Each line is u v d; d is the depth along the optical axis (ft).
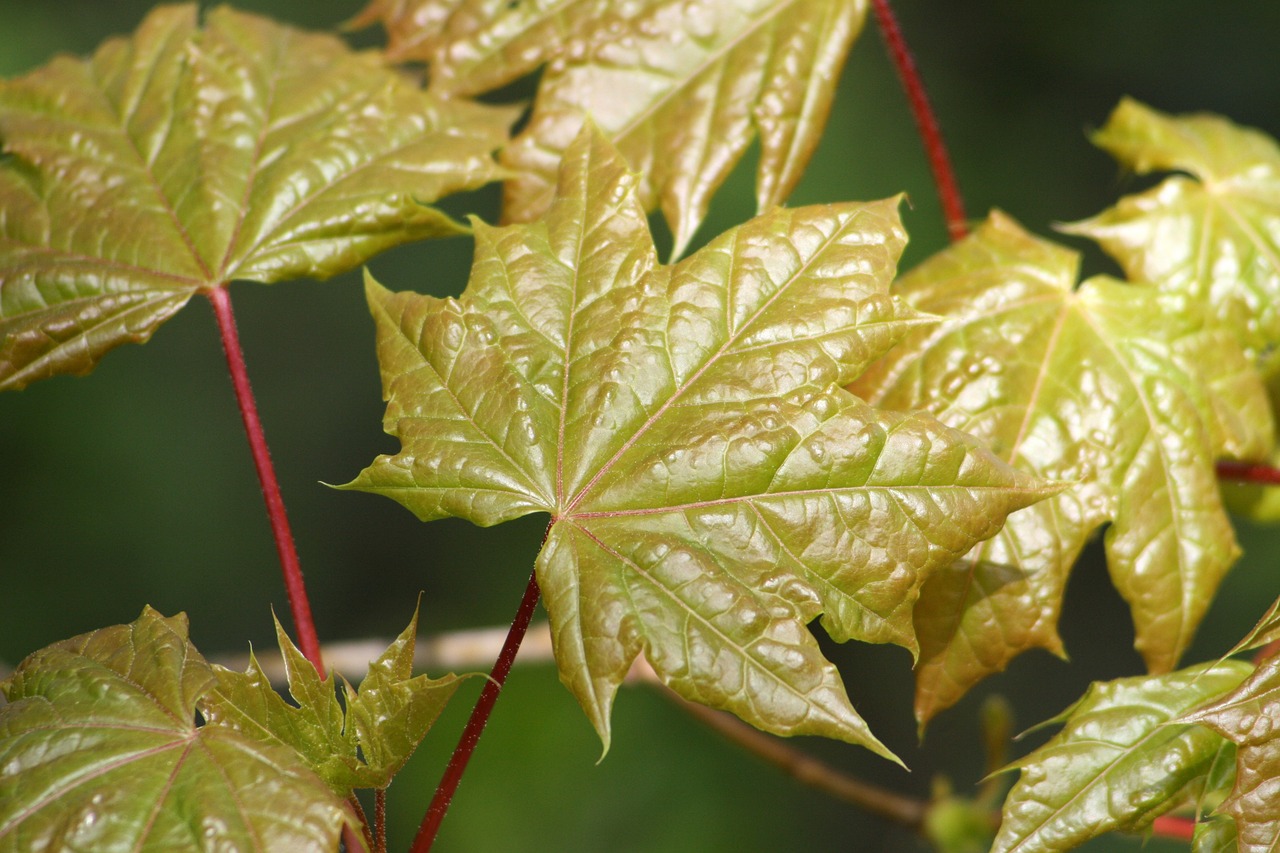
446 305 2.08
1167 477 2.14
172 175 2.21
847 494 2.04
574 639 2.02
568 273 2.08
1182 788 2.05
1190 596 2.13
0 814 1.99
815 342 2.06
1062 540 2.12
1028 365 2.15
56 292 2.17
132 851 1.98
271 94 2.23
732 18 2.21
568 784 4.69
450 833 4.47
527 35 2.22
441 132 2.21
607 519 2.05
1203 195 2.26
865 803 2.42
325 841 1.98
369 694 2.03
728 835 4.93
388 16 2.26
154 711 2.02
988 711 2.40
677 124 2.20
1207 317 2.18
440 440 2.06
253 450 2.13
